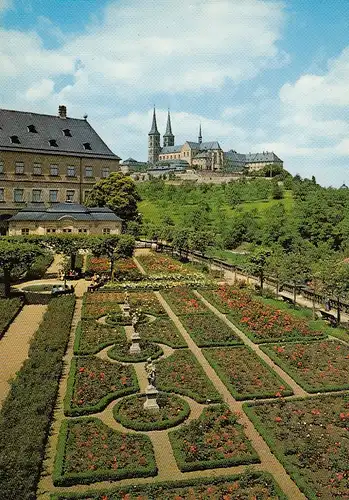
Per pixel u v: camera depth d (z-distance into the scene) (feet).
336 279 131.54
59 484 60.39
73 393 85.66
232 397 87.15
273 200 431.43
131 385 90.22
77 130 345.31
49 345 108.58
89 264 229.04
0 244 162.71
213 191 490.90
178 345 114.32
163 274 205.57
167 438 71.92
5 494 54.95
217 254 279.69
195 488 59.57
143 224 337.52
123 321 134.41
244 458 65.36
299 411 79.92
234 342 116.47
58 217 265.13
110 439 70.23
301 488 59.47
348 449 68.39
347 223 306.55
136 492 58.44
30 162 313.12
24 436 67.72
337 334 123.24
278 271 163.84
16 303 150.71
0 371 97.35
